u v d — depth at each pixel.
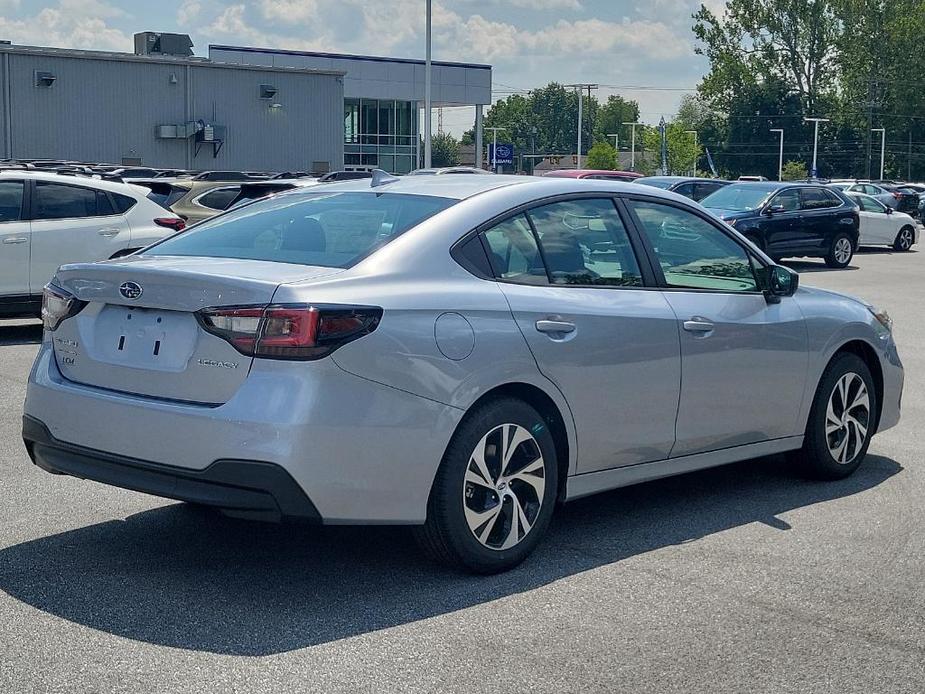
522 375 4.89
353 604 4.56
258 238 5.18
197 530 5.50
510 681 3.87
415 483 4.57
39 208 11.98
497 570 4.93
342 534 5.48
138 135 44.88
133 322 4.71
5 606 4.47
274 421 4.27
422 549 4.89
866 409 6.77
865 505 6.16
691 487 6.51
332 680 3.85
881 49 92.12
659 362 5.47
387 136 59.69
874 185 43.69
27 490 6.14
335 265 4.73
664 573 5.00
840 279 22.06
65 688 3.74
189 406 4.43
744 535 5.58
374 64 57.81
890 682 3.94
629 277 5.54
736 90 95.75
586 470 5.29
